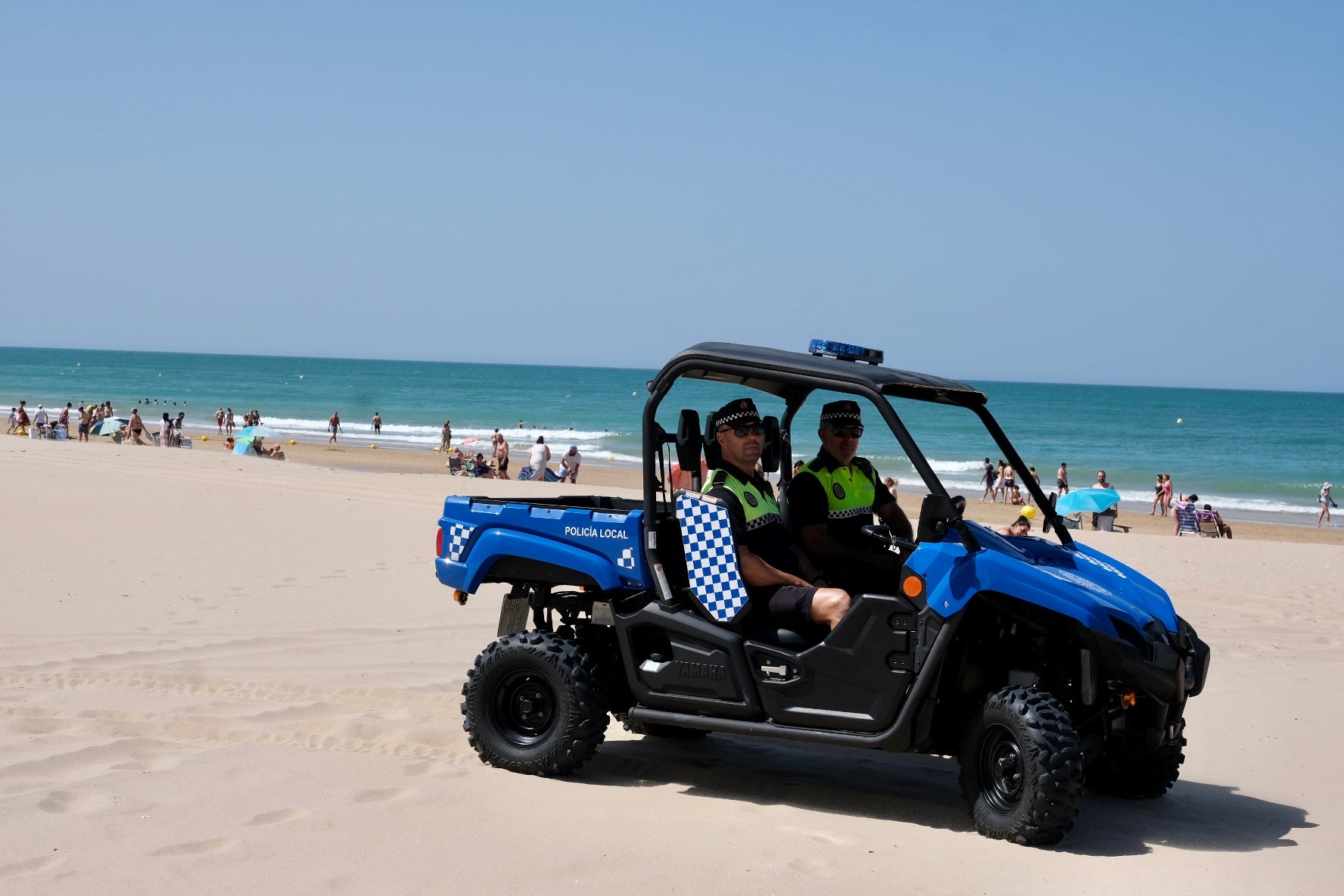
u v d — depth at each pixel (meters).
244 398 98.12
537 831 4.71
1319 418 106.19
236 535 14.12
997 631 5.21
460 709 6.80
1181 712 5.29
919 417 84.94
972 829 5.01
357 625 9.31
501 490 22.58
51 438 40.91
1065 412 110.19
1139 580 5.62
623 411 90.38
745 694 5.28
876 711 5.05
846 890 4.16
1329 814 5.51
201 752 5.69
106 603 9.73
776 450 5.84
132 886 3.98
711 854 4.50
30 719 6.19
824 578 5.68
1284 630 10.91
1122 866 4.57
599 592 5.86
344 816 4.79
